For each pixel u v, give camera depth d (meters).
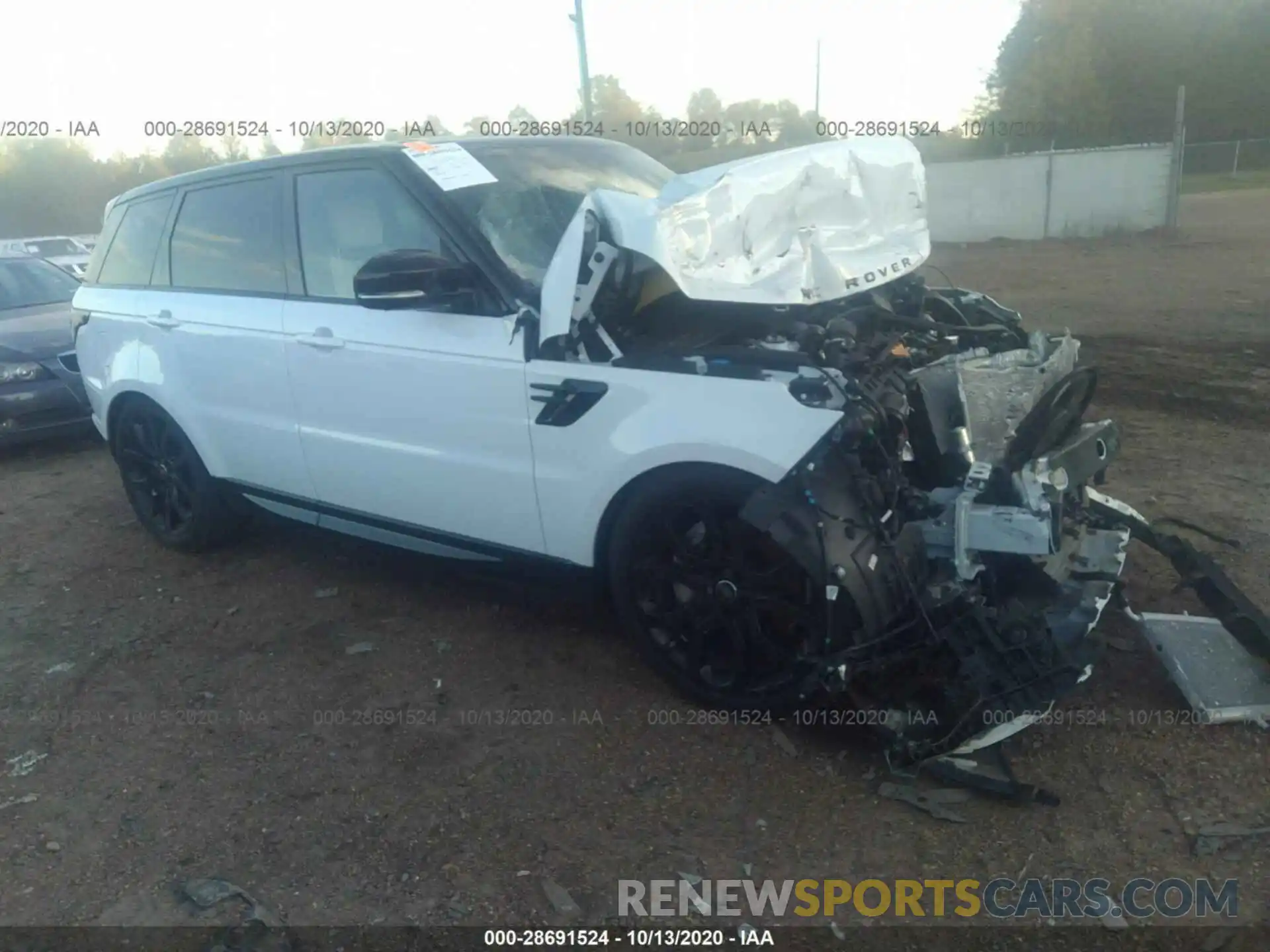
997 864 2.85
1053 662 3.08
